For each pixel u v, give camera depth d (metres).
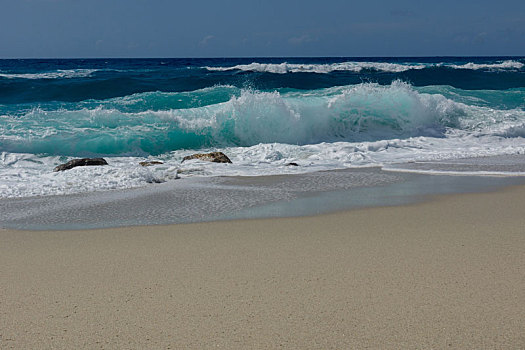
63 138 12.09
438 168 9.84
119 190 7.95
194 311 3.31
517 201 6.88
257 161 10.93
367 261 4.29
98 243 5.01
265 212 6.40
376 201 6.99
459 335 2.96
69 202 7.11
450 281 3.80
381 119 14.81
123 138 12.55
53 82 24.20
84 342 2.91
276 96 14.08
